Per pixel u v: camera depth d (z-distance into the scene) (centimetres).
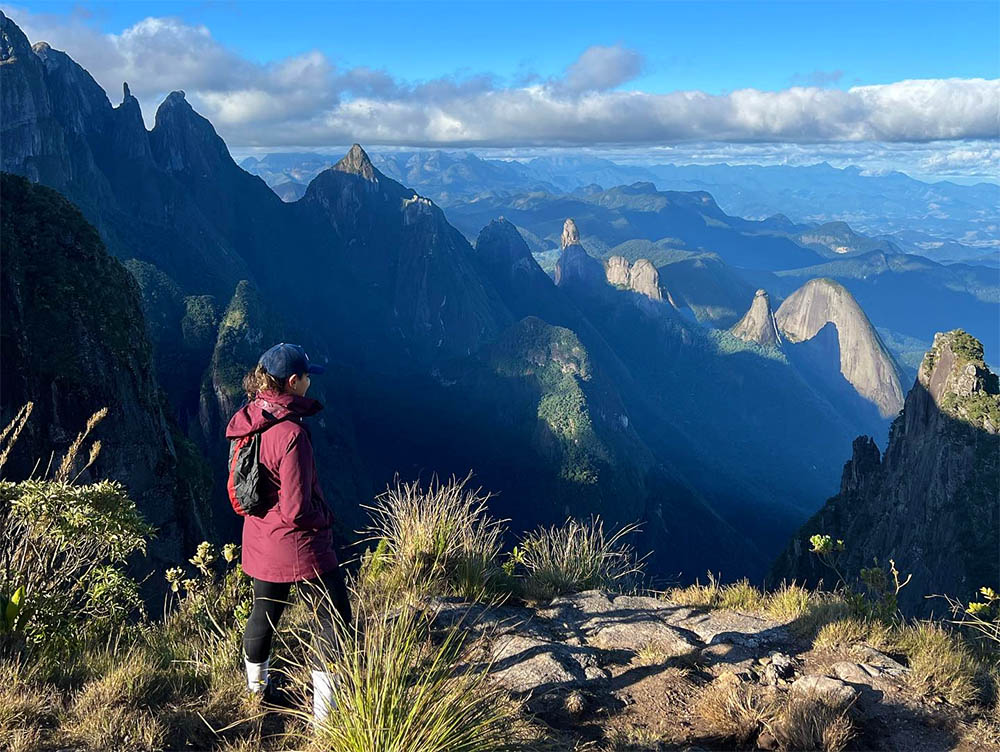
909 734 367
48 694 360
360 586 505
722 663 452
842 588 587
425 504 588
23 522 479
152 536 545
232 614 525
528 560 646
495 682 395
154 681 385
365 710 301
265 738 342
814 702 371
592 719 383
